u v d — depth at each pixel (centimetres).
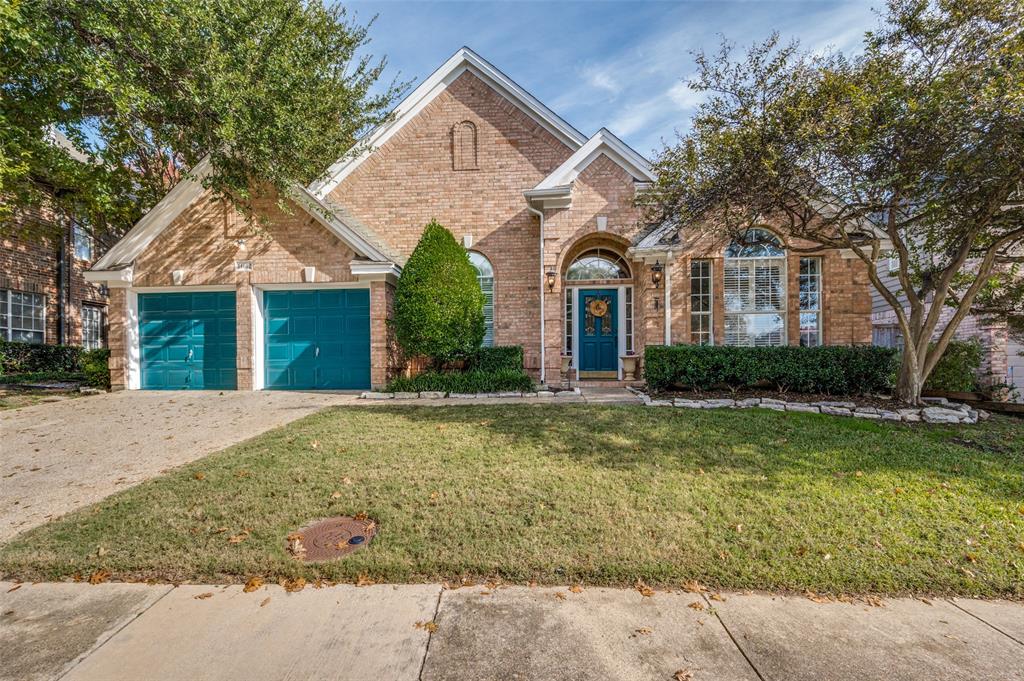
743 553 319
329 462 499
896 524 361
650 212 860
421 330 980
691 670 220
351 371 1105
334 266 1074
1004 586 289
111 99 841
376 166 1228
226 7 850
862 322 975
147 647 236
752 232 1005
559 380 1074
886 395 849
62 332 1543
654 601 274
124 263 1077
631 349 1232
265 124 910
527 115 1212
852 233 801
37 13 721
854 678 215
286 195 1020
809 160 665
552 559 311
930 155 591
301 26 1159
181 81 833
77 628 251
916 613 267
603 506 387
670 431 621
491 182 1209
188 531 350
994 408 828
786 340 998
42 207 1262
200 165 1057
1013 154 553
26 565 308
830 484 440
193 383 1113
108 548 327
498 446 558
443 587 288
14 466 525
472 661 226
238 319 1086
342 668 222
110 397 984
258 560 310
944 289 760
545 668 221
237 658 228
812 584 289
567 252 1144
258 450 549
